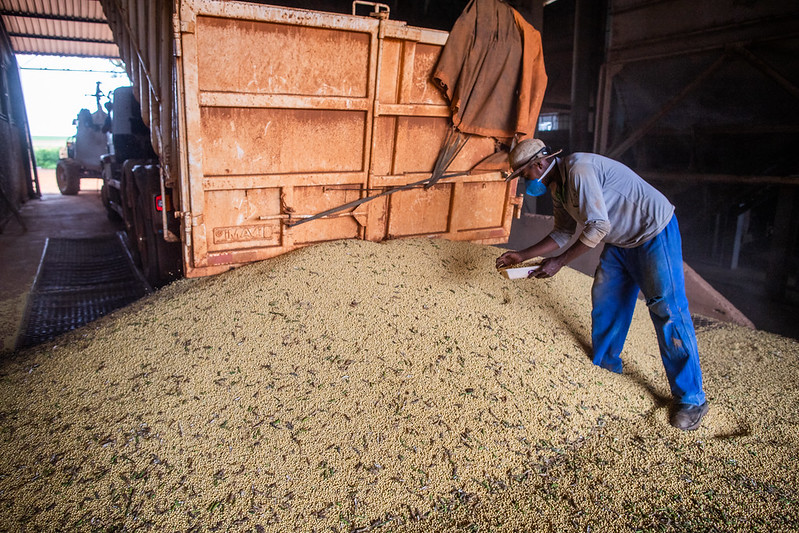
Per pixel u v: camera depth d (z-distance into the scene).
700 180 6.29
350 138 3.78
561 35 10.54
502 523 2.15
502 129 4.19
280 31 3.31
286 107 3.45
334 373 2.77
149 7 3.19
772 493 2.42
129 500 2.06
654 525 2.20
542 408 2.79
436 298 3.46
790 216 5.73
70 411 2.46
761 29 5.53
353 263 3.63
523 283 3.97
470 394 2.78
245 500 2.10
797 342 4.11
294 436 2.40
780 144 6.07
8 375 2.71
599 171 2.77
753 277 6.67
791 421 2.99
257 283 3.34
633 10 6.78
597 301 3.18
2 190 8.66
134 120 6.80
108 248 7.52
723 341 4.07
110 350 2.85
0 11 12.45
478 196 4.57
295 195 3.69
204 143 3.30
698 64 6.29
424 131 4.07
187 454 2.27
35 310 4.59
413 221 4.29
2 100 11.28
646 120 6.80
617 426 2.81
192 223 3.37
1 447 2.27
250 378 2.68
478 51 3.85
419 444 2.46
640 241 2.87
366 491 2.21
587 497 2.32
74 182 14.01
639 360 3.49
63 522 1.97
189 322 3.04
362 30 3.52
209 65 3.17
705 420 2.92
